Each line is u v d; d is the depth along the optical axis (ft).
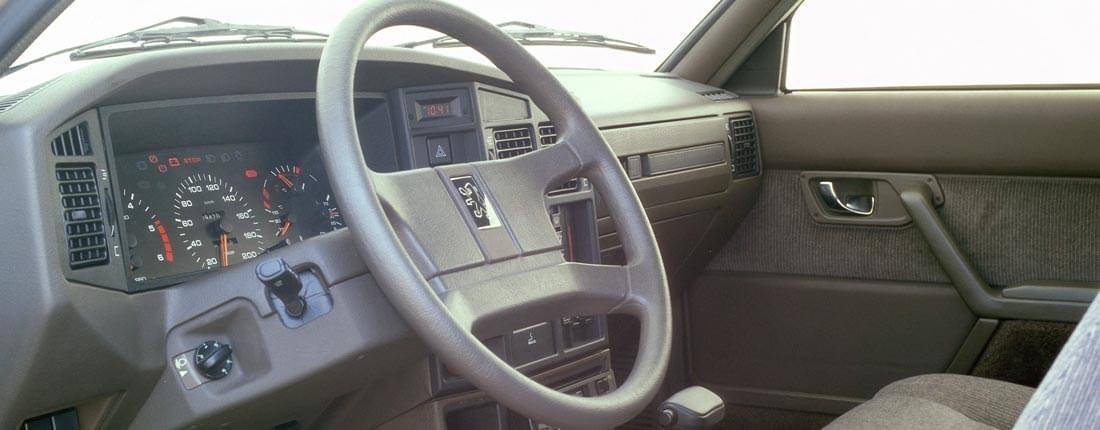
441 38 6.92
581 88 7.29
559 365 5.38
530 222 4.36
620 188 4.75
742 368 8.40
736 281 8.35
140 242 4.37
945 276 7.58
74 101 3.90
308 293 4.19
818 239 8.02
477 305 3.96
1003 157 7.30
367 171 3.79
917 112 7.54
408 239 3.91
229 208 4.75
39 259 3.71
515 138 5.49
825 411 8.11
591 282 4.47
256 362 4.22
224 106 4.61
